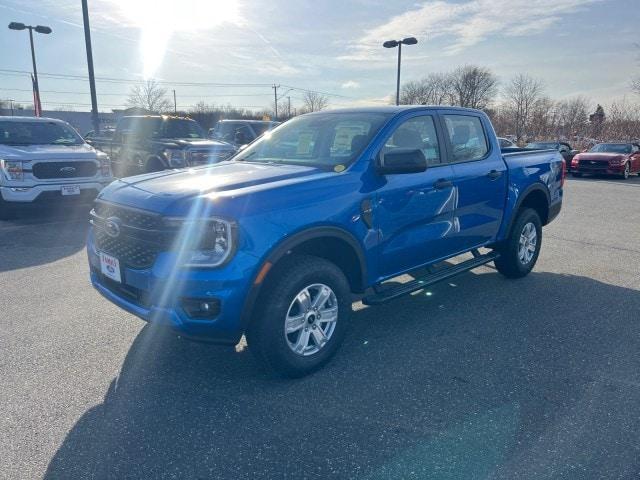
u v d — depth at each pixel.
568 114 57.53
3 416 3.07
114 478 2.54
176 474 2.57
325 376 3.58
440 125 4.64
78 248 7.20
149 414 3.11
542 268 6.38
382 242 3.94
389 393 3.35
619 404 3.22
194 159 10.79
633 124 45.44
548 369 3.69
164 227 3.11
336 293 3.60
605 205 12.20
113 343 4.10
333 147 4.14
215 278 3.02
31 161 8.58
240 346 4.06
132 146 12.14
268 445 2.80
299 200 3.35
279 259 3.28
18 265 6.33
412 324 4.54
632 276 6.04
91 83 16.59
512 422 3.02
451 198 4.53
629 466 2.63
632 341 4.18
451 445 2.80
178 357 3.87
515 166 5.41
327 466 2.63
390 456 2.71
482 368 3.70
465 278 5.93
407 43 24.62
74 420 3.04
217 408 3.17
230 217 3.04
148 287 3.18
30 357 3.84
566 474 2.57
